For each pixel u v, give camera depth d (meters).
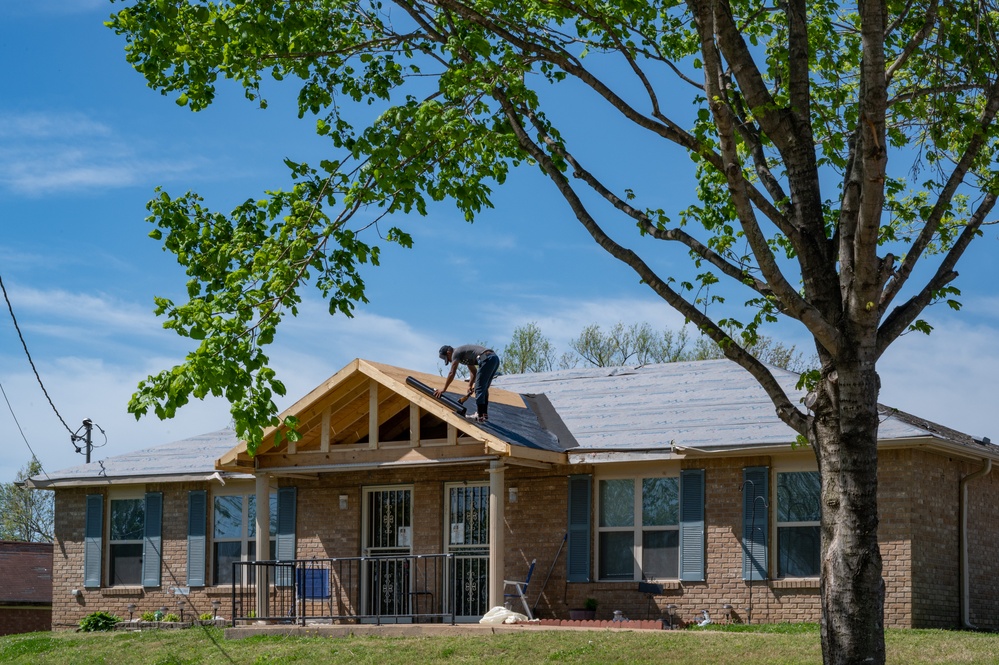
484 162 12.95
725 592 20.22
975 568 20.47
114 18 12.65
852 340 10.68
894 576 18.92
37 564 36.88
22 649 21.38
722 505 20.52
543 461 20.83
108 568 26.22
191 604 25.00
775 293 10.59
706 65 10.62
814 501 20.00
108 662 19.11
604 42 13.38
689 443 20.48
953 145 13.85
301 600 22.08
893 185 13.44
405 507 23.12
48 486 26.56
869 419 10.57
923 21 12.67
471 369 20.53
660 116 12.14
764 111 11.52
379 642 17.81
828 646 10.45
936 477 19.77
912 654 15.06
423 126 11.59
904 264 11.23
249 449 11.39
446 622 22.03
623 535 21.33
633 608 20.86
